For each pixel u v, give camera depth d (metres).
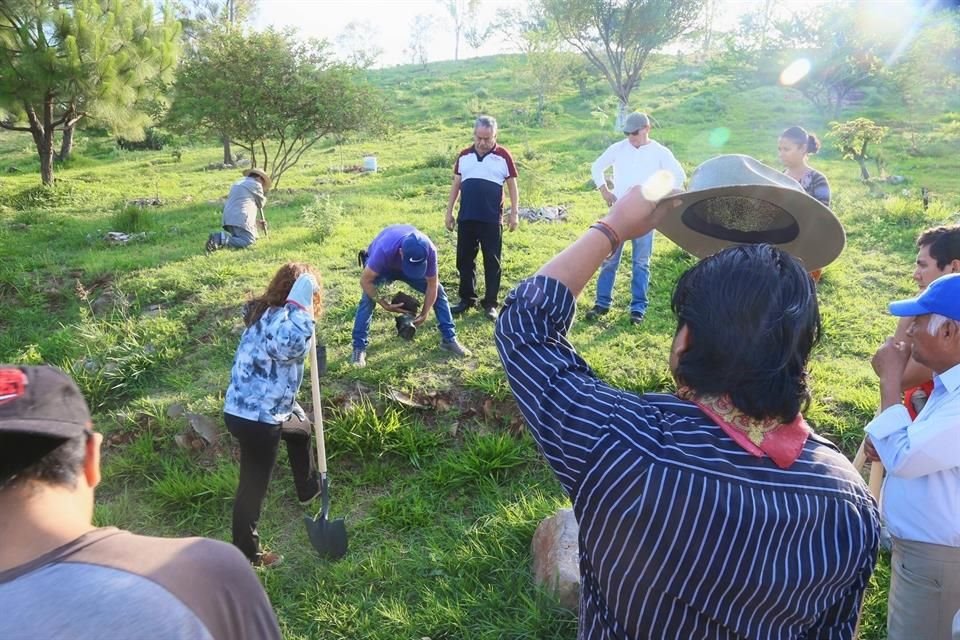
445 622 3.74
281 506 4.77
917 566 2.64
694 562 1.30
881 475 3.59
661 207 1.57
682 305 1.41
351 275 8.00
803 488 1.33
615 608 1.41
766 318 1.30
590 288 7.62
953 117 25.44
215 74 14.34
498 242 6.62
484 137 6.42
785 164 5.78
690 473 1.31
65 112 16.16
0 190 15.88
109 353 6.29
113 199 14.78
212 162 23.39
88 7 15.21
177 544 1.24
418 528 4.52
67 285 8.24
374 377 5.62
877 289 7.75
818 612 1.39
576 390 1.43
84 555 1.15
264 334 3.82
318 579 4.12
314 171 19.62
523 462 4.99
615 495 1.33
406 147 24.36
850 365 6.04
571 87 37.97
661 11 27.48
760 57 31.09
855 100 31.28
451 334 5.99
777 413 1.33
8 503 1.14
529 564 4.15
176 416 5.43
